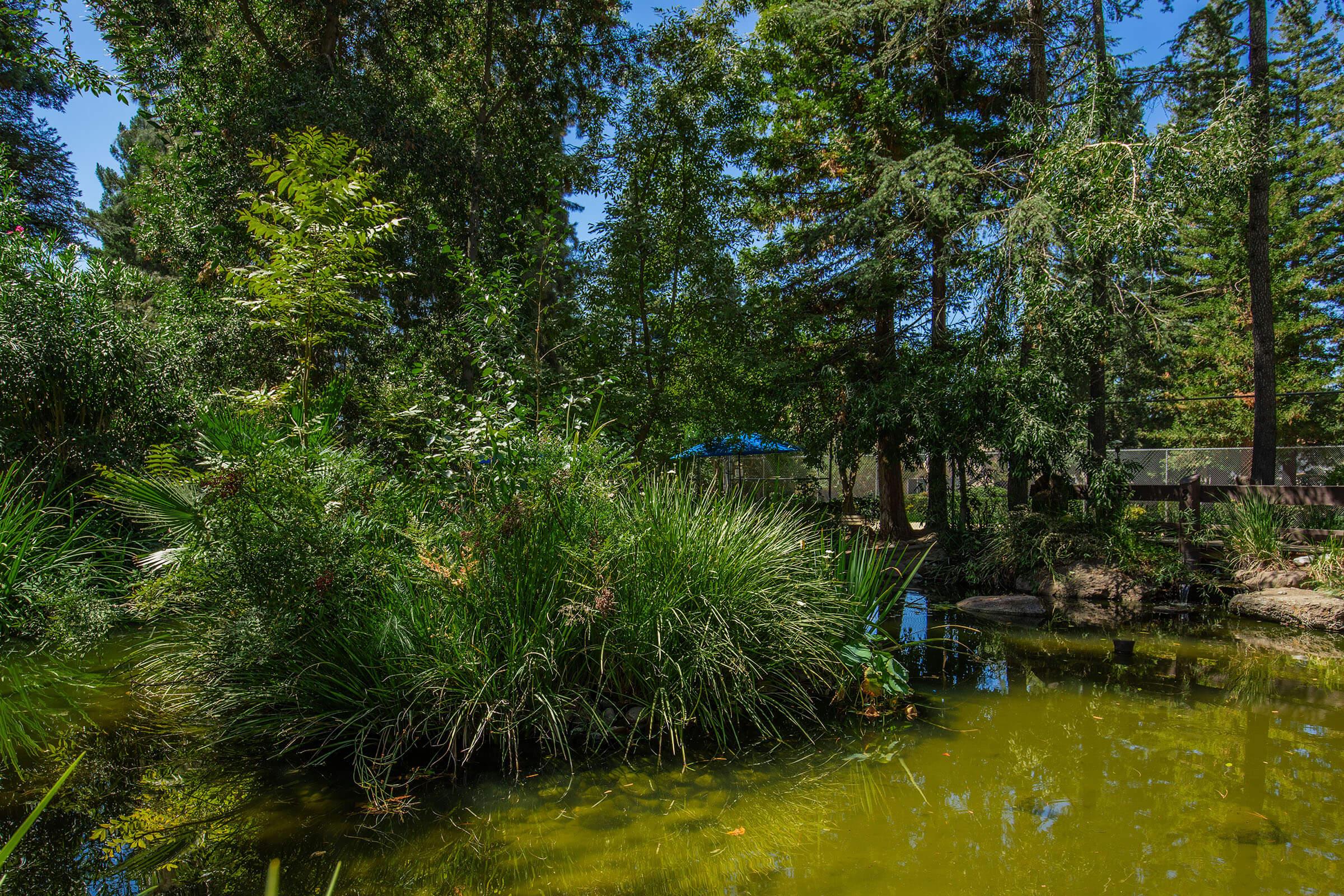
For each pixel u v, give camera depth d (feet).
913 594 28.45
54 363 20.95
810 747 11.88
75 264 23.26
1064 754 11.57
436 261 39.96
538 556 12.34
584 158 33.32
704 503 15.08
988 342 33.04
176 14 35.01
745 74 35.01
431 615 11.59
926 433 34.76
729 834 8.86
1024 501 33.32
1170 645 19.97
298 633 11.35
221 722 12.03
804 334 43.65
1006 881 7.77
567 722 11.79
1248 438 64.75
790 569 14.75
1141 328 31.27
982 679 16.30
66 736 11.60
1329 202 64.08
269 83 35.37
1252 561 27.32
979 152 42.22
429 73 45.39
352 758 10.97
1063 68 36.24
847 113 43.65
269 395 13.66
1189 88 34.96
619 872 8.01
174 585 11.89
